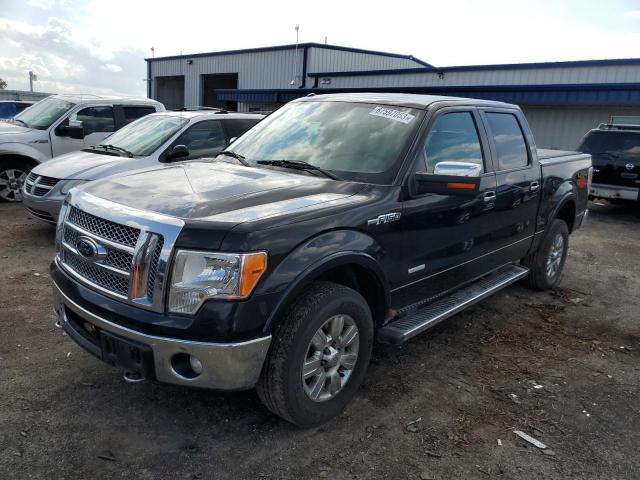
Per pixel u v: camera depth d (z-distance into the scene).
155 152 7.09
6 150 8.98
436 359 4.21
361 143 3.84
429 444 3.11
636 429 3.38
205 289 2.65
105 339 2.87
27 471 2.71
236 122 7.95
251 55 30.88
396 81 22.58
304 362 2.99
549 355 4.41
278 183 3.44
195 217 2.77
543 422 3.40
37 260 6.24
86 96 10.13
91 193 3.23
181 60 36.47
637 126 11.65
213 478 2.74
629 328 5.12
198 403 3.40
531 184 5.04
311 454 2.96
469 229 4.21
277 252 2.76
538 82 18.41
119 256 2.86
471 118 4.41
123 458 2.85
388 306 3.58
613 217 11.59
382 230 3.36
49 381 3.57
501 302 5.65
